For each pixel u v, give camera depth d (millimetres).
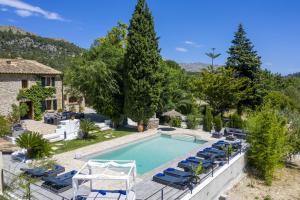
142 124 30922
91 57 32594
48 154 18031
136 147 25531
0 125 23297
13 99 34438
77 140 25625
